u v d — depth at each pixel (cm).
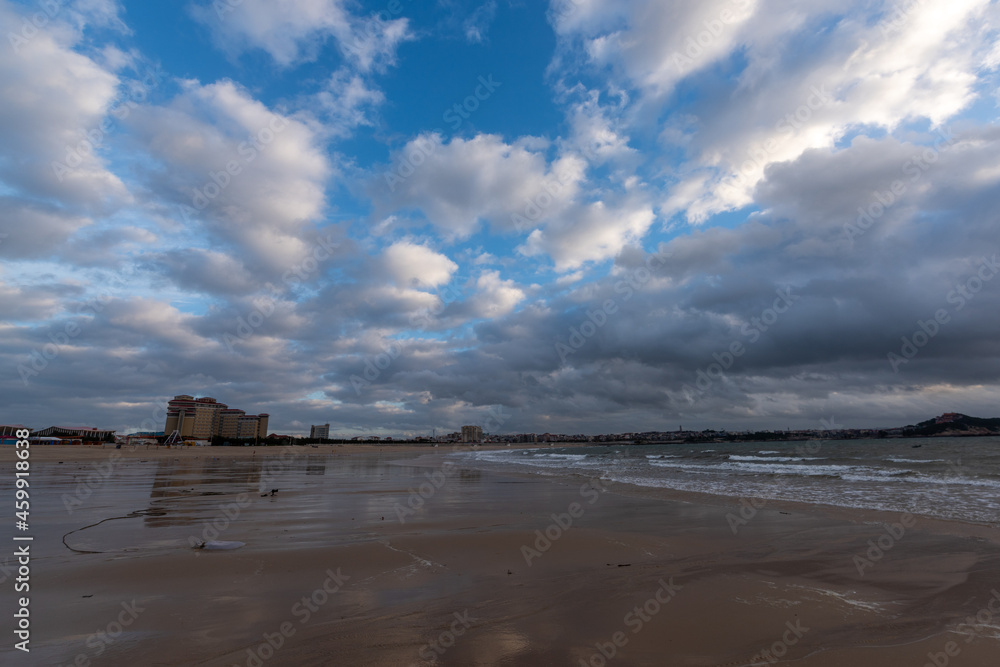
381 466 3656
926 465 2516
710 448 7506
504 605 536
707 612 514
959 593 569
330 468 3309
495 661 395
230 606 525
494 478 2367
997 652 411
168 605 527
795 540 867
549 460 4747
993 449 3925
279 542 847
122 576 633
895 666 387
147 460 4066
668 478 2203
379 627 469
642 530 963
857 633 457
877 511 1153
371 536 905
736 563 720
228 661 390
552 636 450
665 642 437
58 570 657
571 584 616
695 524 1027
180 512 1216
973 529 927
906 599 554
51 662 386
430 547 811
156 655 401
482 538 877
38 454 4306
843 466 2622
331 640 436
